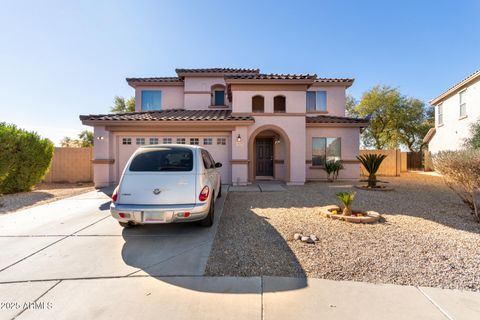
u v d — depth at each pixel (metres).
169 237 5.17
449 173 6.50
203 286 3.34
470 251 4.36
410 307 2.88
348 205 6.41
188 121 11.86
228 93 14.16
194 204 5.07
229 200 8.80
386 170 18.62
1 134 9.52
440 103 20.03
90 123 11.88
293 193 10.27
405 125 26.52
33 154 10.93
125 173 5.22
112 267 3.86
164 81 17.05
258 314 2.76
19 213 7.14
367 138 29.73
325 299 3.04
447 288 3.27
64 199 9.27
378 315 2.74
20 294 3.13
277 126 12.86
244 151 12.34
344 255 4.24
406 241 4.84
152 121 11.87
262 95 12.85
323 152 15.12
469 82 15.88
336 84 17.00
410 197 9.39
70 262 4.02
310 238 4.90
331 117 15.97
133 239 5.05
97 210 7.49
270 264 3.96
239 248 4.60
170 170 5.30
